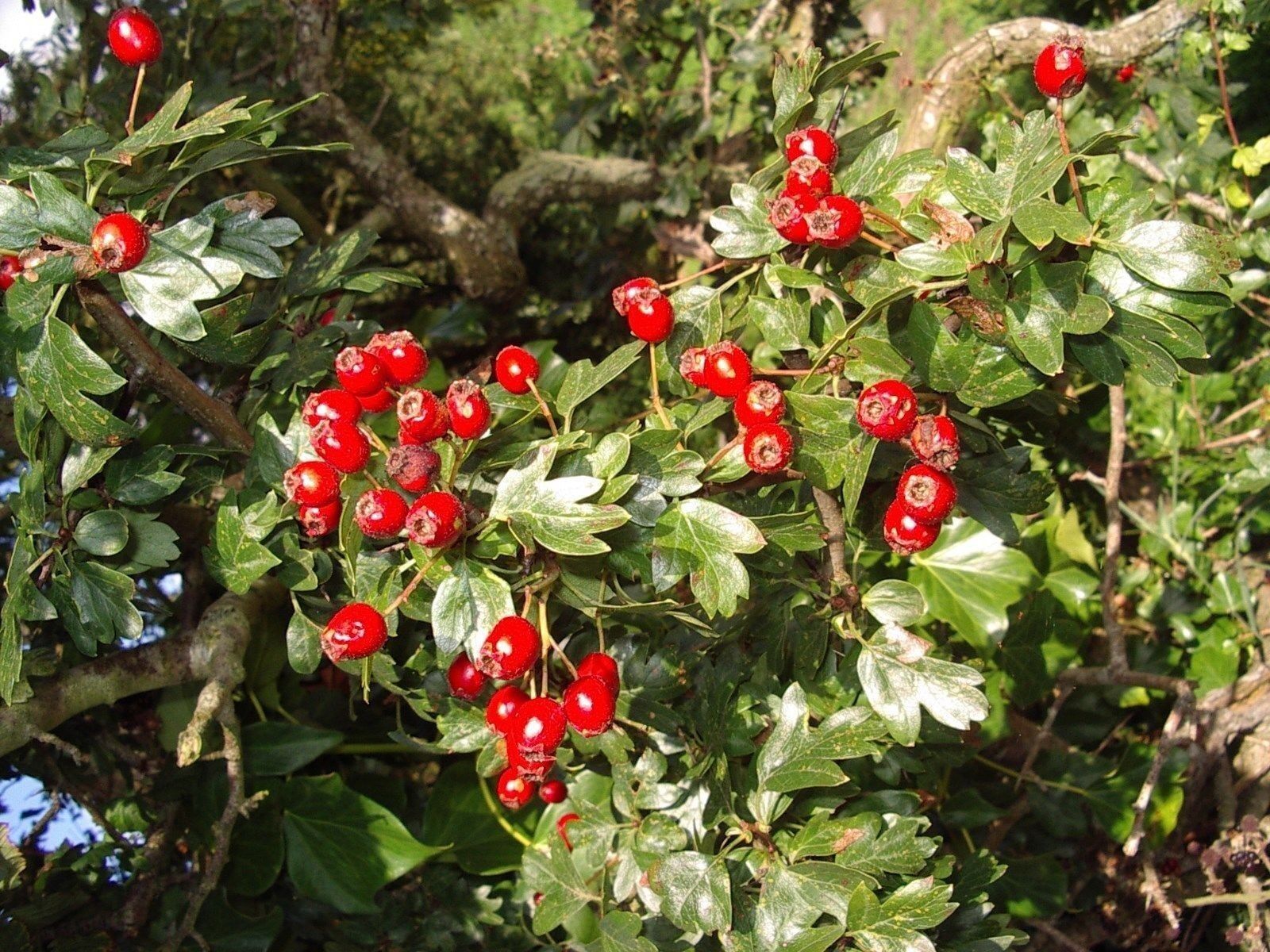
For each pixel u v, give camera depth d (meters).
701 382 0.25
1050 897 0.36
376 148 0.52
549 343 0.45
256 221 0.24
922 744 0.28
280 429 0.30
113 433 0.24
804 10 0.53
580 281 0.61
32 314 0.24
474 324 0.52
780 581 0.26
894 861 0.24
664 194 0.54
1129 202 0.23
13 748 0.28
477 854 0.35
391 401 0.24
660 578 0.23
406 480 0.21
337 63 0.55
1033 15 0.63
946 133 0.48
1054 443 0.31
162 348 0.32
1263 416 0.41
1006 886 0.36
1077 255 0.23
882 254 0.25
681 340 0.26
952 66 0.46
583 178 0.55
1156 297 0.23
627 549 0.24
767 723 0.26
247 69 0.50
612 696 0.23
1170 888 0.38
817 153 0.24
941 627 0.38
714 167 0.54
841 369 0.24
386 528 0.21
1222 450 0.44
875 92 0.71
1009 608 0.37
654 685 0.26
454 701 0.28
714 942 0.26
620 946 0.25
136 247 0.23
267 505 0.27
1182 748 0.38
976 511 0.27
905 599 0.25
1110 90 0.48
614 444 0.23
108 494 0.27
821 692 0.27
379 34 0.60
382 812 0.33
